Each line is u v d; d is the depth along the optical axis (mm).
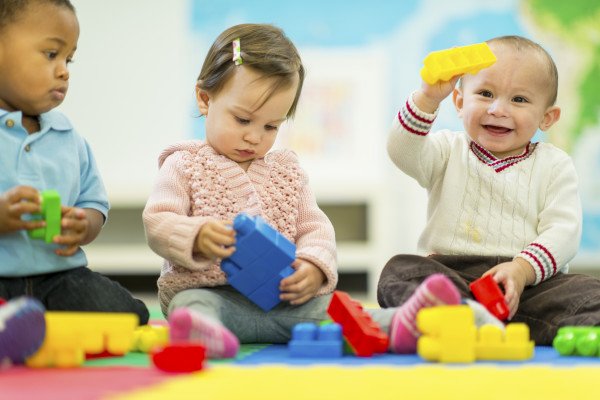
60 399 862
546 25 3795
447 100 3633
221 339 1188
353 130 3715
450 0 3840
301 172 1701
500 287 1633
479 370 1068
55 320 1082
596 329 1305
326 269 1522
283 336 1536
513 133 1781
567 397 894
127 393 894
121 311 1516
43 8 1441
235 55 1570
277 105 1575
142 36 3877
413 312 1243
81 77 3861
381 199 3588
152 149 3855
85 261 1553
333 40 3857
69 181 1530
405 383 968
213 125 1611
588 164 3750
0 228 1328
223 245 1410
